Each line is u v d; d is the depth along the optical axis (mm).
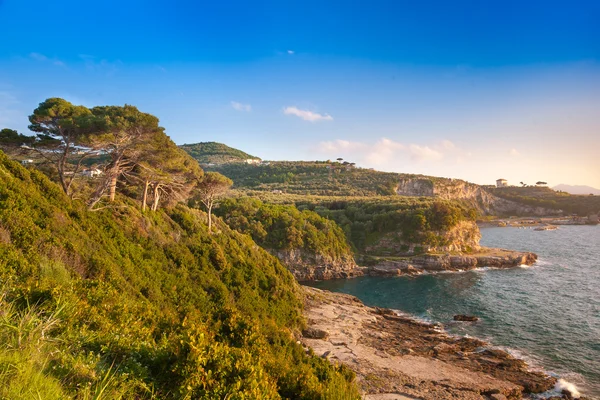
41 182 31172
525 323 51250
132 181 48250
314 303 60625
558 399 31750
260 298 45094
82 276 23375
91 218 33500
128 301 18469
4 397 6086
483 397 31344
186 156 54000
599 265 92188
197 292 35594
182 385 9453
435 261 96250
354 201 136625
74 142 35156
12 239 21750
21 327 8859
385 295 73438
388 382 33156
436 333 49156
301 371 14445
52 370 7953
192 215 54156
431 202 122125
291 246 93312
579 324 49969
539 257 106250
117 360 10352
